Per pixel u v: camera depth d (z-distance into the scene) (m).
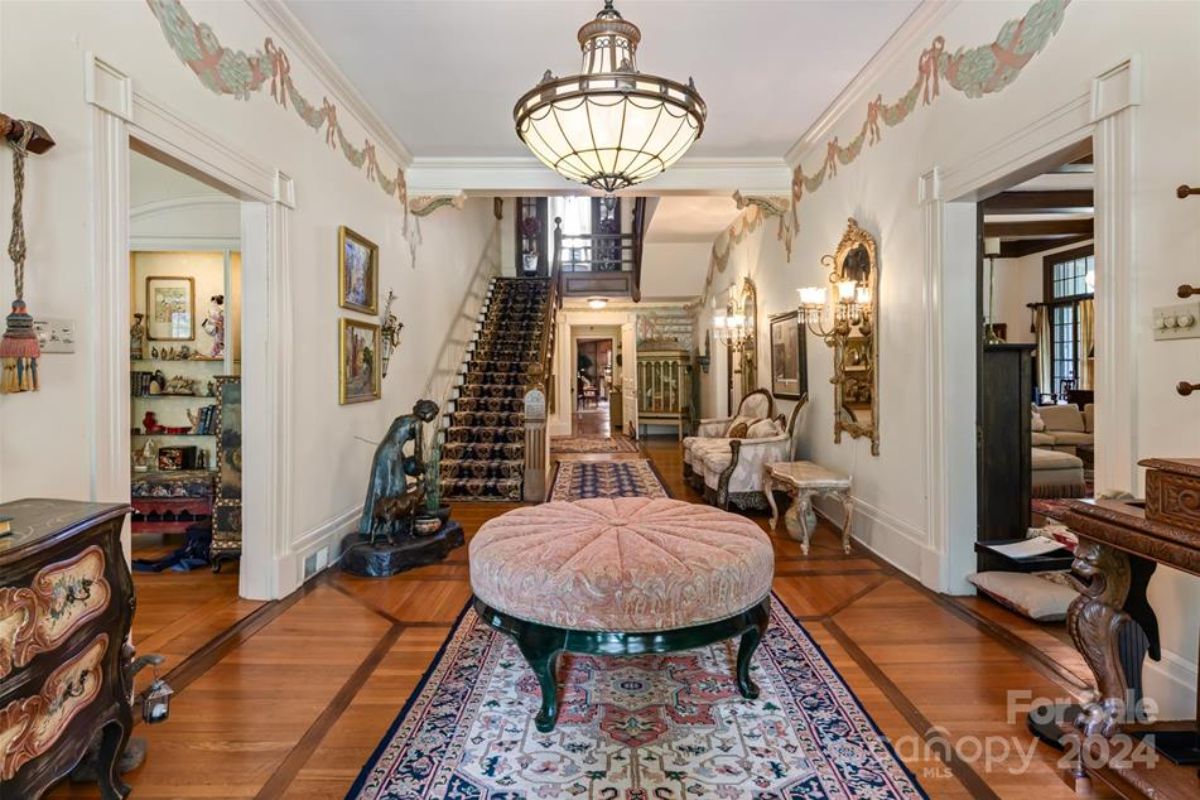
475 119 4.34
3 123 1.66
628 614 1.91
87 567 1.50
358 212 4.16
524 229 10.72
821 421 4.71
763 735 1.96
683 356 10.30
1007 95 2.58
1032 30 2.43
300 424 3.38
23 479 1.80
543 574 1.99
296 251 3.32
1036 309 8.68
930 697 2.17
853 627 2.77
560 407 11.01
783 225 5.49
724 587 2.00
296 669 2.42
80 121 1.97
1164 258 1.92
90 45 2.00
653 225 7.71
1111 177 2.09
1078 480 5.07
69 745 1.42
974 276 3.04
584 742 1.93
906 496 3.45
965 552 3.12
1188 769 1.58
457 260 7.23
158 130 2.29
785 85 3.81
